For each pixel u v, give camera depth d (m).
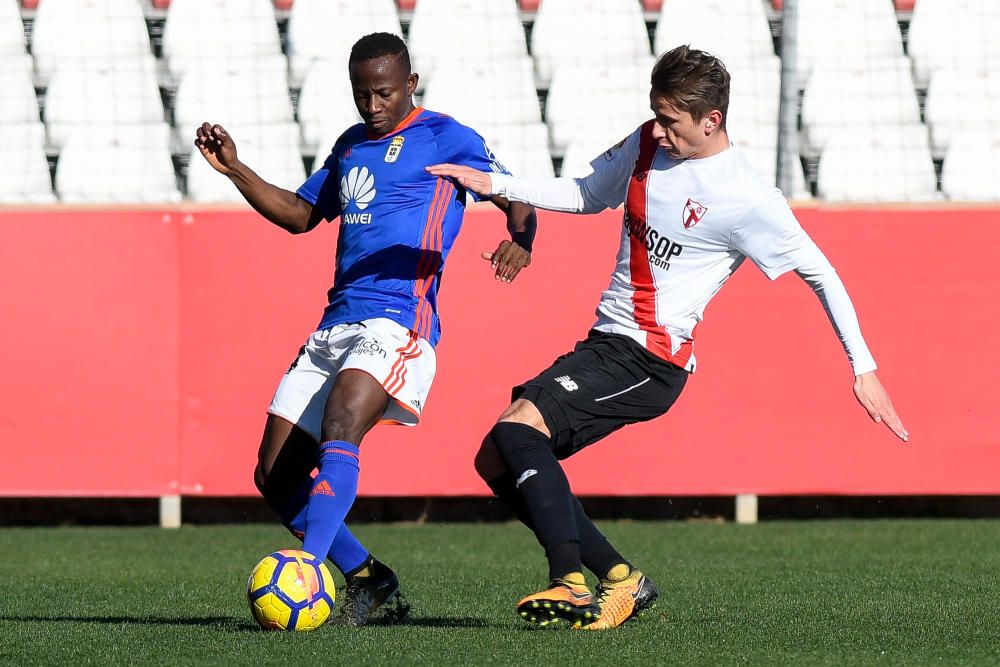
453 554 22.30
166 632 13.06
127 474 24.86
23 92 30.02
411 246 14.08
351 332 13.90
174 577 19.09
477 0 31.34
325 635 12.69
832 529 25.75
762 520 27.77
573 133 31.17
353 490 13.14
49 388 24.80
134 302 24.91
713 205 12.92
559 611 12.26
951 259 25.36
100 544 23.75
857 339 12.73
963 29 31.78
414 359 13.81
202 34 30.69
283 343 25.02
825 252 25.28
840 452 25.38
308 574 12.91
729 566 20.27
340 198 14.58
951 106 31.47
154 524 27.34
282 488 14.33
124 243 24.88
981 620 14.23
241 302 24.98
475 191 13.50
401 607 14.39
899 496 28.12
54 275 24.80
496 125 30.88
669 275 13.26
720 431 25.33
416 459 25.05
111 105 30.16
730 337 25.33
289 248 25.02
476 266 25.06
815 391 25.38
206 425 25.00
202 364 24.98
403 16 31.25
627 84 31.39
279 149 30.34
